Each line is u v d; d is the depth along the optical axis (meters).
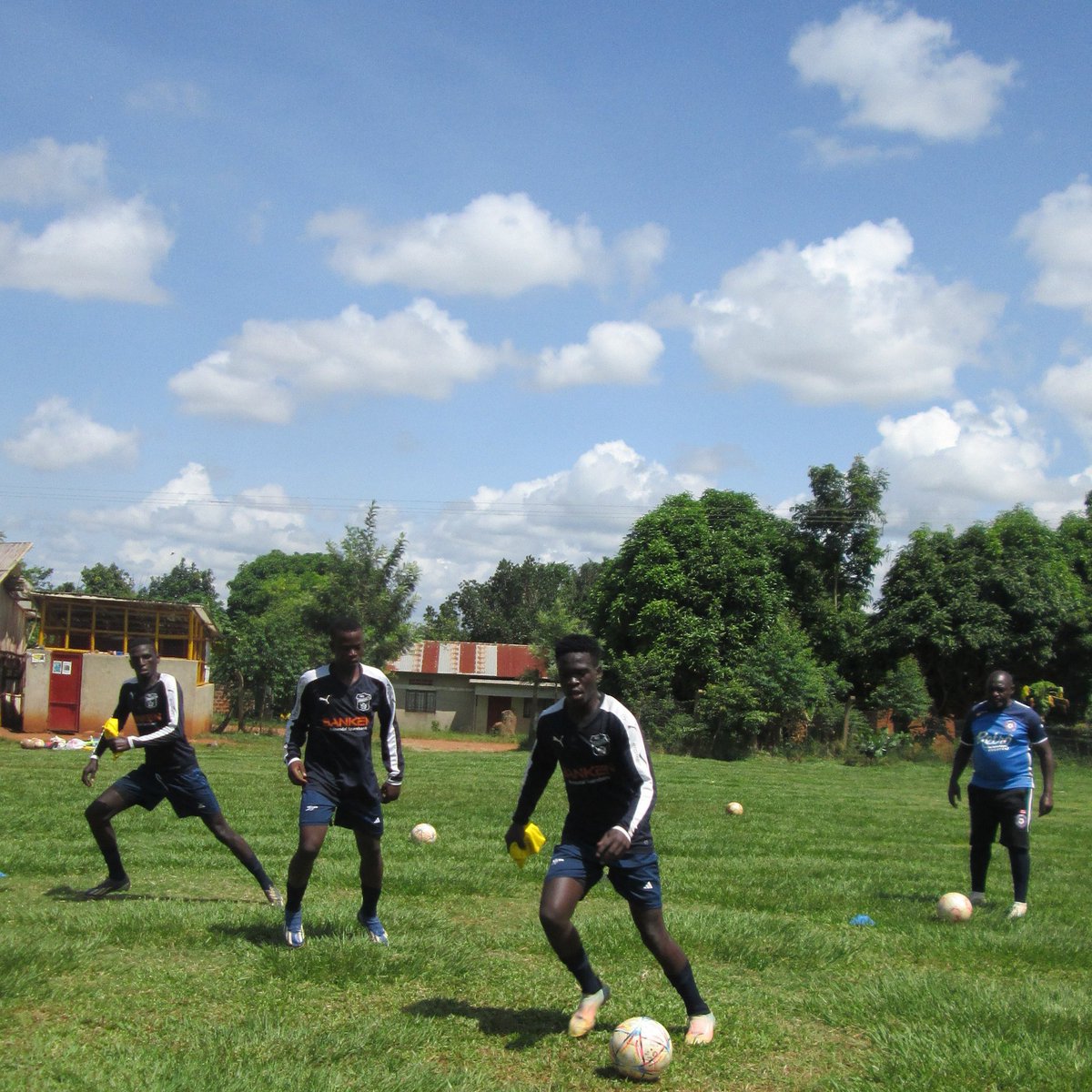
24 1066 4.47
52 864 9.27
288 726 6.74
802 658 40.84
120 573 64.88
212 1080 4.33
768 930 7.58
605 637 44.84
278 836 11.60
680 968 5.16
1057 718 45.19
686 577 42.47
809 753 40.56
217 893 8.50
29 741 27.58
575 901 5.08
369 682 6.72
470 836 12.57
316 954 6.18
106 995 5.45
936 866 11.98
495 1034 5.23
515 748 42.78
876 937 7.75
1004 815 9.20
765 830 14.98
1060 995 6.23
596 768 5.14
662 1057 4.71
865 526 46.03
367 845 6.73
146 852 10.22
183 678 34.00
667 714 40.06
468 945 6.66
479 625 81.56
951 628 43.28
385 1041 4.94
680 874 10.48
